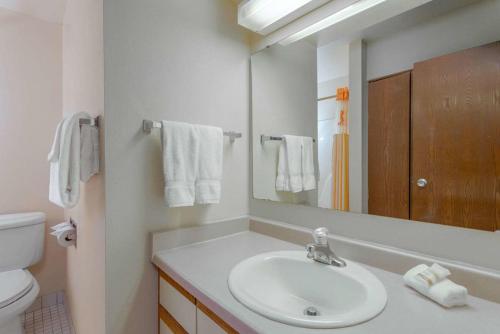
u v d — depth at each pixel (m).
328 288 0.87
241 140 1.40
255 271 0.92
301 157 1.20
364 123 0.99
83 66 1.29
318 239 0.94
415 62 0.86
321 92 1.13
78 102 1.41
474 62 0.75
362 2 0.98
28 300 1.32
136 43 1.04
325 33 1.12
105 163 0.97
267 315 0.61
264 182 1.37
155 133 1.10
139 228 1.06
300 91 1.21
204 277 0.84
